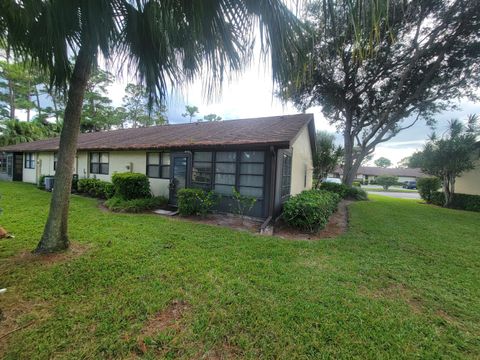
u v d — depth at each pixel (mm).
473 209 10328
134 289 2486
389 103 13070
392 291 2727
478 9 9203
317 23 1619
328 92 13852
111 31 2295
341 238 4906
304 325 2037
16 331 1831
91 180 9531
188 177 7504
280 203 6719
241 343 1815
